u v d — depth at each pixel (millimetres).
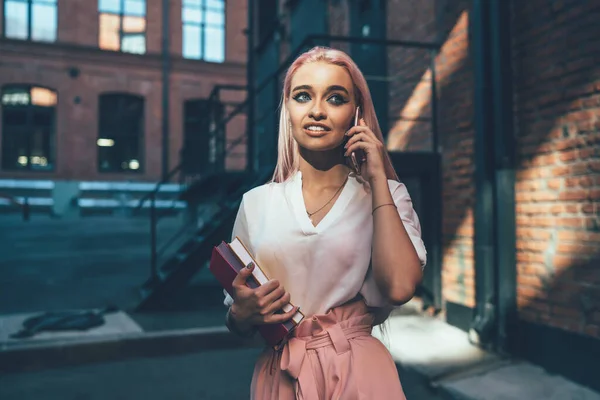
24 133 16562
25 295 6016
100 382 3744
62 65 16703
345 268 1087
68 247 9484
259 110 10570
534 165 3854
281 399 1095
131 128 17797
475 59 4215
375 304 1123
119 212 15750
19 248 9289
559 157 3605
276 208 1139
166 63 17750
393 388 1068
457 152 4770
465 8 4625
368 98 1139
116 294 6105
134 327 4645
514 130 4047
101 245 9742
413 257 1007
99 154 17438
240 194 5855
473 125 4531
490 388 3355
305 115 1080
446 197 4949
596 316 3299
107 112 17500
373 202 1051
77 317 4727
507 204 4012
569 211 3518
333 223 1097
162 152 17750
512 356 3953
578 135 3438
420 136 5410
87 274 7211
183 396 3494
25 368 3955
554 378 3525
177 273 5430
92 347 4156
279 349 1125
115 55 17234
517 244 4023
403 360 3900
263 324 1057
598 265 3285
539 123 3793
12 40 16156
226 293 1188
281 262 1099
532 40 3846
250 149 8875
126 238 10516
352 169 1185
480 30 4137
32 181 16016
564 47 3549
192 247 6039
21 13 16375
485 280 4105
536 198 3830
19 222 13047
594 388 3311
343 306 1124
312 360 1081
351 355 1077
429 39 5234
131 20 17688
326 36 4898
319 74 1076
